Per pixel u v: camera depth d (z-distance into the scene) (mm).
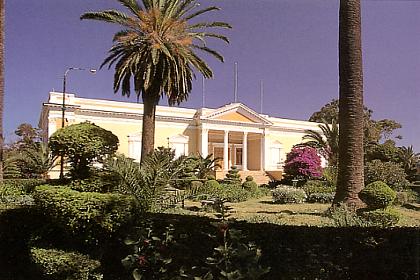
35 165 27750
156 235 6094
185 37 19781
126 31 19328
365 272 4949
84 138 6773
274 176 42438
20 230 7086
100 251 6145
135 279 5398
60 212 5930
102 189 6785
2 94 10594
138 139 37031
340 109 13008
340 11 12984
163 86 19031
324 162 37531
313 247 5133
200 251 5672
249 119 43938
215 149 45844
